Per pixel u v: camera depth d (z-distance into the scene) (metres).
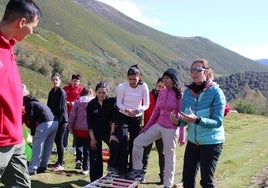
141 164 7.97
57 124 9.29
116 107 8.22
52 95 9.70
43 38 137.75
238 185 9.43
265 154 14.06
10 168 4.26
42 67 89.81
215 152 5.93
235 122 26.88
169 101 7.79
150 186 8.95
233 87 130.25
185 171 6.19
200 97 6.01
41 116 8.99
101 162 8.43
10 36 3.88
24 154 4.33
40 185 8.44
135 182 7.42
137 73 7.99
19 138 3.95
